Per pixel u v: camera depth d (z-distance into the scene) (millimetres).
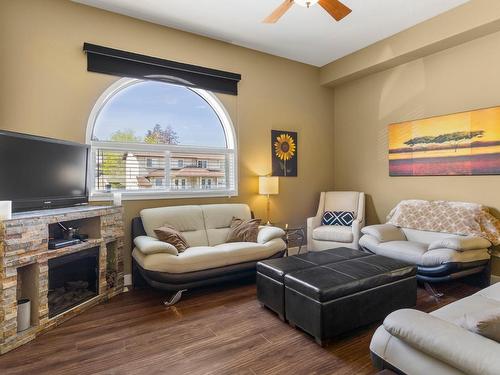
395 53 4027
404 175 4305
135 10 3432
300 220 5035
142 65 3621
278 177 4559
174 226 3557
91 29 3336
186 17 3584
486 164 3469
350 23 3736
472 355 1074
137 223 3475
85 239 2924
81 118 3297
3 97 2891
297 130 4973
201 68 3980
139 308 2846
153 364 1974
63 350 2145
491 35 3412
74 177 3057
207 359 2023
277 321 2557
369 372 1868
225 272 3152
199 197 4078
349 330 2260
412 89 4188
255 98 4531
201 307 2859
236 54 4336
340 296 2199
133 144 3684
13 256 2176
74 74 3250
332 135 5402
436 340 1190
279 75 4770
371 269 2512
